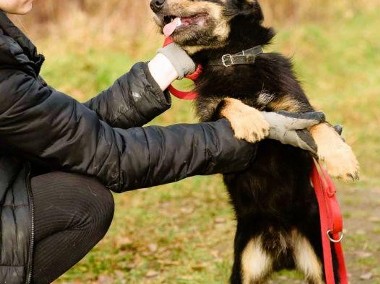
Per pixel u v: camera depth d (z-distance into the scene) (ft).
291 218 11.84
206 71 12.06
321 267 11.80
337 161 10.00
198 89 11.98
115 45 33.53
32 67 8.89
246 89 11.65
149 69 9.75
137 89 9.73
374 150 26.27
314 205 11.74
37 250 8.66
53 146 8.46
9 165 8.50
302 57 38.47
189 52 12.05
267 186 11.63
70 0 36.55
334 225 10.13
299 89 11.93
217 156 9.23
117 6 36.14
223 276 14.65
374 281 14.05
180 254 16.25
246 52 11.80
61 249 8.82
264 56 11.94
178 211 19.80
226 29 12.00
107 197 8.91
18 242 8.04
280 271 13.80
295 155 11.43
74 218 8.71
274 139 10.69
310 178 11.62
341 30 44.42
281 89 11.61
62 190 8.67
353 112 31.55
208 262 15.62
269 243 12.14
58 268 8.96
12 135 8.27
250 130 9.40
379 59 40.65
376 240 16.60
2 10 8.74
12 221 8.04
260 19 12.34
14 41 8.44
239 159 9.47
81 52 31.68
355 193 21.12
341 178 10.02
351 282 14.02
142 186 9.05
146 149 8.79
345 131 28.68
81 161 8.59
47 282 8.96
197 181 22.45
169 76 9.79
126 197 21.27
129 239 17.38
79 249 8.99
